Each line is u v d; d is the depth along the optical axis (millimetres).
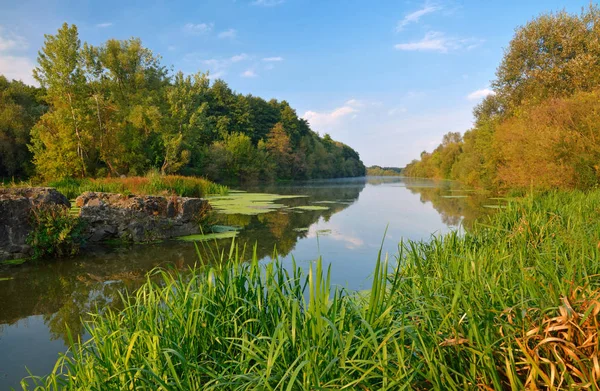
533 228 4648
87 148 24281
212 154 36281
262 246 7102
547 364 1598
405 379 1717
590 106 11680
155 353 2025
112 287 4734
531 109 15562
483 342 1733
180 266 5691
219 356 2303
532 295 2014
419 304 2133
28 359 2975
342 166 86562
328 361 1760
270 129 56812
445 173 54938
